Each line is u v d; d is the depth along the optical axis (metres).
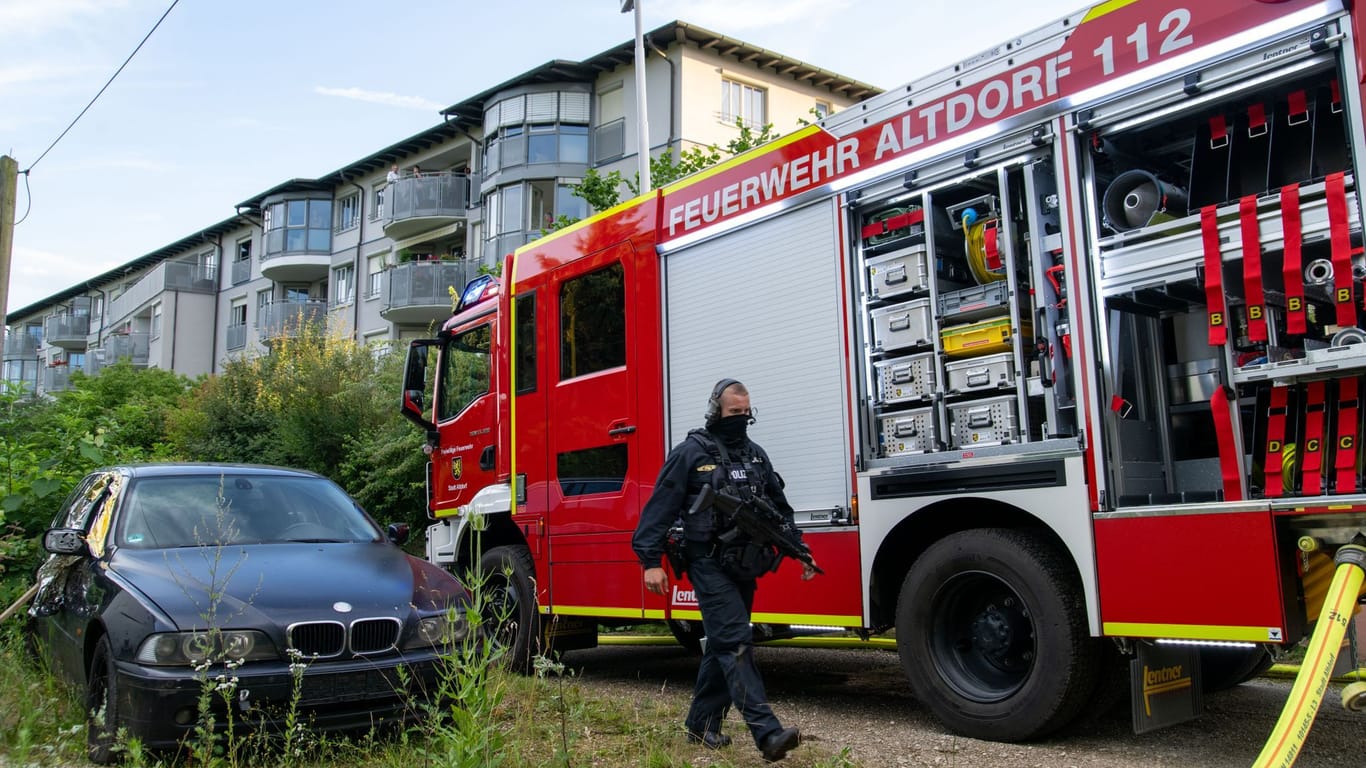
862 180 5.57
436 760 4.03
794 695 6.68
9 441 10.16
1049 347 4.70
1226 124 4.37
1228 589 4.02
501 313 8.31
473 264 33.81
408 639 5.20
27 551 9.19
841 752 4.52
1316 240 3.84
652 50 28.77
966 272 5.41
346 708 4.91
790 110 30.44
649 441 6.68
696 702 4.85
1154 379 4.79
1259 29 4.04
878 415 5.45
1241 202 4.06
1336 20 3.81
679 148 27.73
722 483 4.70
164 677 4.65
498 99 31.50
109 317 61.16
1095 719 5.34
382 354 22.55
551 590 7.37
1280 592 3.88
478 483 8.46
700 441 4.82
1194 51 4.25
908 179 5.34
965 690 4.98
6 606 8.47
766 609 5.85
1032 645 4.87
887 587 5.43
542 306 7.85
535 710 5.66
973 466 4.91
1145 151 4.80
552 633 7.25
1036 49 4.84
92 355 53.91
